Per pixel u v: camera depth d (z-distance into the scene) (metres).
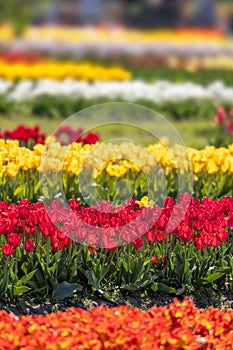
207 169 12.24
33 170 12.16
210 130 23.55
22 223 8.94
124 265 9.24
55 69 34.59
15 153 11.59
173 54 52.22
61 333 6.44
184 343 6.42
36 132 14.54
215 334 6.87
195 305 9.17
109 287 9.17
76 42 53.59
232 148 12.30
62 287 8.81
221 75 42.34
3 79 33.72
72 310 6.97
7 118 25.28
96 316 6.86
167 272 9.43
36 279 8.78
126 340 6.32
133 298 9.08
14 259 8.95
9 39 55.00
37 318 6.87
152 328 6.58
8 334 6.31
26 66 37.56
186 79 39.25
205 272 9.49
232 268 9.59
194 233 10.10
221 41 62.28
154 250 9.62
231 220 9.49
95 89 28.66
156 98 28.17
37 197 11.48
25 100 27.03
